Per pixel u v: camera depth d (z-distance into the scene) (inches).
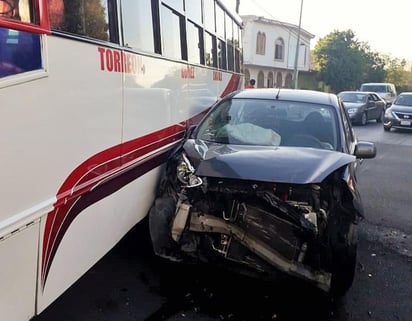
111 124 128.9
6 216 83.7
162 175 187.6
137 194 160.4
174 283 166.4
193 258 165.5
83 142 111.3
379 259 198.7
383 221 252.8
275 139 188.9
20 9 86.3
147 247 193.9
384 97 1151.0
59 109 99.3
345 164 156.9
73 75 105.3
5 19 81.6
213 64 310.3
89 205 119.1
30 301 96.3
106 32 125.5
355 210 151.8
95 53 117.0
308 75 1823.3
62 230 105.4
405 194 317.1
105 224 132.5
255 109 207.3
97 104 118.9
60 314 141.3
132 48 146.9
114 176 133.6
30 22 89.0
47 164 95.3
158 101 176.7
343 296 163.5
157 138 176.4
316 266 153.4
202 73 270.8
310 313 151.8
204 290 162.7
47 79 94.0
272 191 151.3
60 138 100.1
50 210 97.2
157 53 176.6
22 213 87.9
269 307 154.1
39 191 93.2
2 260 85.0
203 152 170.6
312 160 156.9
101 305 148.4
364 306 158.4
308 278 151.6
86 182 114.3
